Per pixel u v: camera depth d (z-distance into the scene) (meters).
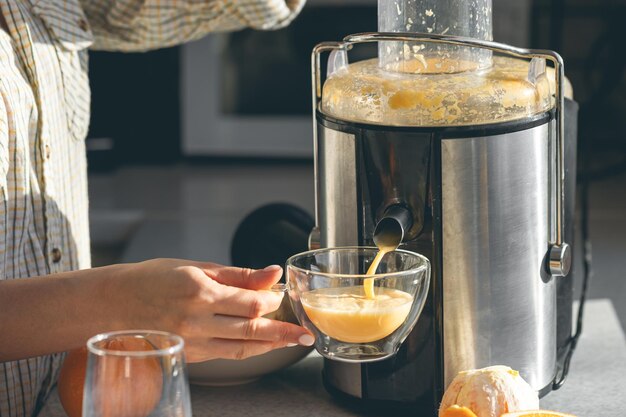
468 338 0.87
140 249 2.37
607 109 3.33
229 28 1.33
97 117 3.40
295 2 1.34
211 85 3.45
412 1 0.90
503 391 0.78
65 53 1.08
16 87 0.94
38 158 0.99
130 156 3.54
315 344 0.80
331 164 0.90
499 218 0.85
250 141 3.50
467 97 0.83
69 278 0.80
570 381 1.00
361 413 0.92
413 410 0.89
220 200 3.05
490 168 0.84
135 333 0.65
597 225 2.50
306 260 0.82
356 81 0.88
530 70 0.88
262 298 0.77
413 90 0.84
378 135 0.85
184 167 3.52
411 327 0.80
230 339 0.78
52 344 0.81
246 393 0.98
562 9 3.24
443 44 0.88
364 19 3.26
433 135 0.83
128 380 0.60
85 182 1.17
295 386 1.00
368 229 0.88
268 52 3.39
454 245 0.85
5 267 0.93
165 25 1.28
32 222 0.98
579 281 1.83
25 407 0.97
